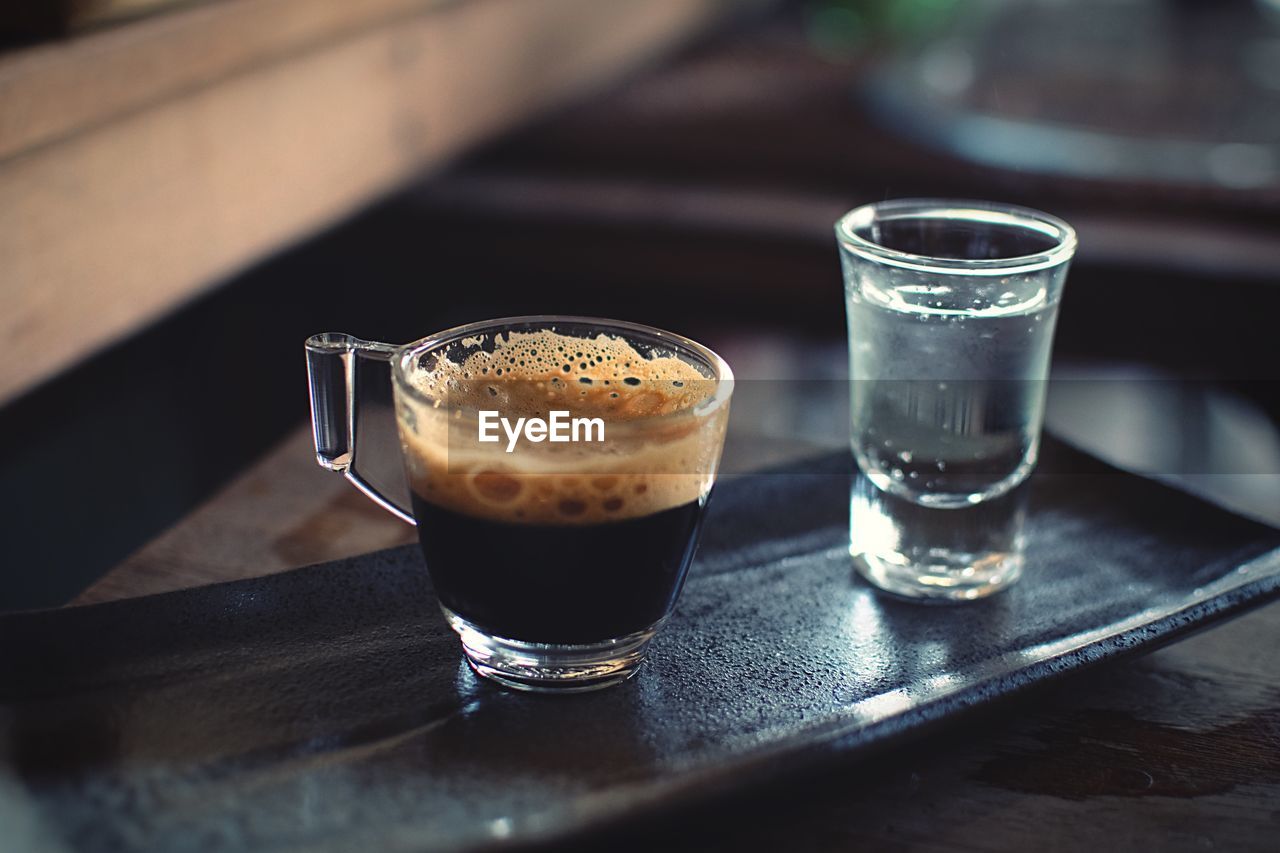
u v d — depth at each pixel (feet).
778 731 1.13
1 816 1.04
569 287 2.96
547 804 1.06
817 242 2.75
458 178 3.09
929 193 2.89
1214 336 2.61
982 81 3.62
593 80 3.35
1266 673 1.30
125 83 1.67
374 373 1.47
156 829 1.03
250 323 2.49
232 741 1.12
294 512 1.49
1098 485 1.50
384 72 2.26
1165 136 3.15
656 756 1.11
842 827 1.12
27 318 1.59
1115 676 1.29
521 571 1.13
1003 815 1.13
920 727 1.14
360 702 1.16
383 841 1.01
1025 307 1.26
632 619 1.16
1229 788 1.16
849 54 4.09
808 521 1.45
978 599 1.32
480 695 1.17
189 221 1.84
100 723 1.13
